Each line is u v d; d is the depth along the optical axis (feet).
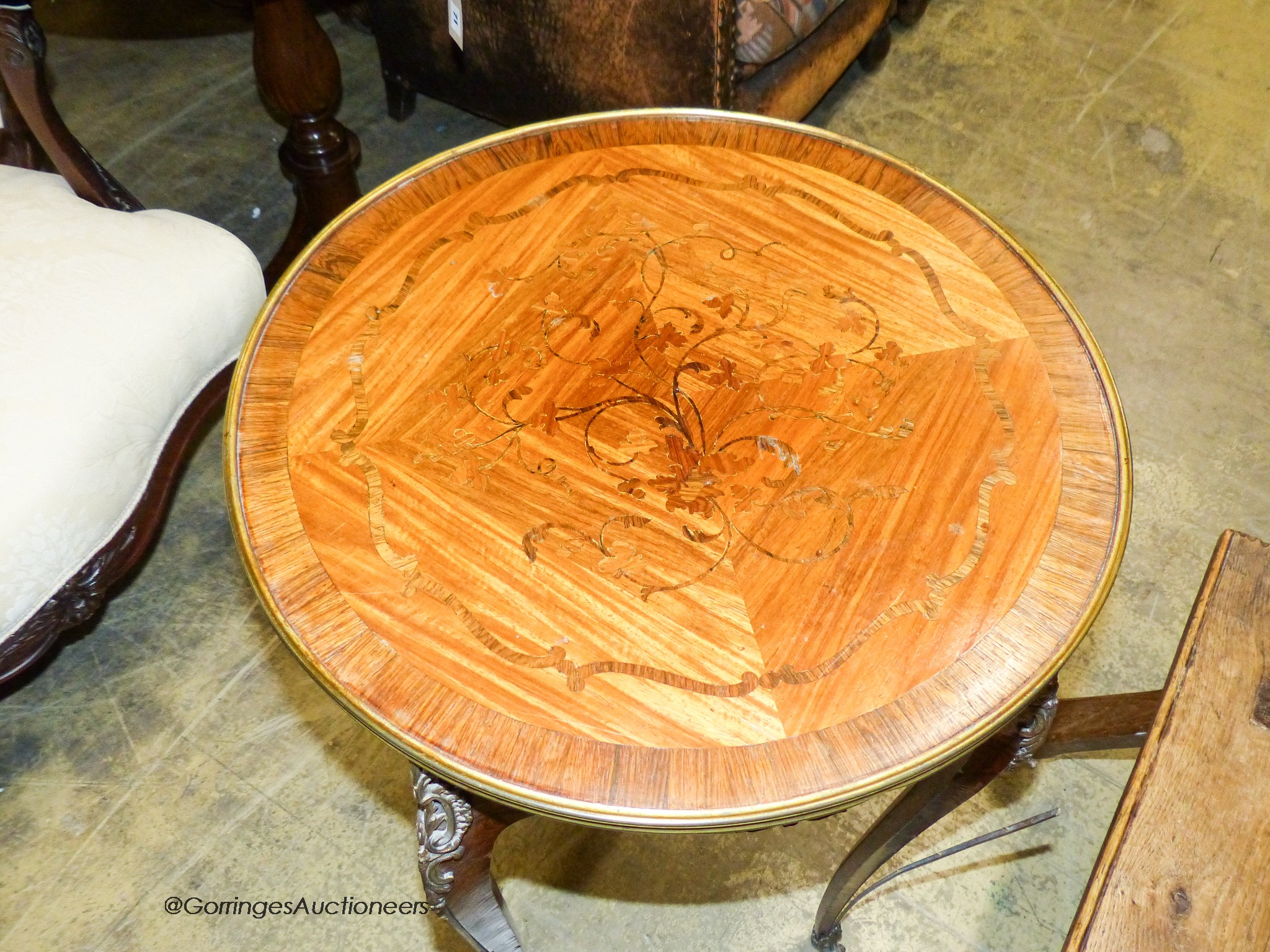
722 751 2.82
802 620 3.05
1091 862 4.58
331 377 3.52
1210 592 3.32
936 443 3.41
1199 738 3.07
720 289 3.80
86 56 7.35
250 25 7.54
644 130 4.23
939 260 3.87
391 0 6.24
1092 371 3.57
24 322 3.87
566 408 3.50
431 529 3.20
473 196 4.01
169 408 4.20
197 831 4.62
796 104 6.35
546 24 5.82
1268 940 2.78
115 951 4.32
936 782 3.31
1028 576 3.13
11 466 3.67
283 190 6.72
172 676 5.02
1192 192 6.86
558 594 3.08
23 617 3.87
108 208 4.42
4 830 4.59
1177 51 7.64
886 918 4.44
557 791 2.75
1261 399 5.96
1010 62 7.57
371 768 4.79
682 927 4.42
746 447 3.41
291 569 3.11
